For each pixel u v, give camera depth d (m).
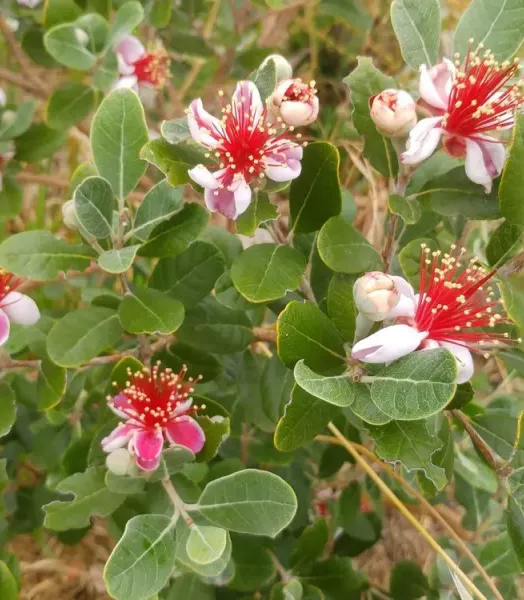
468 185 0.27
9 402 0.29
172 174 0.25
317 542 0.34
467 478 0.39
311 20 0.56
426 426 0.25
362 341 0.22
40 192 0.49
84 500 0.28
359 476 0.43
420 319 0.24
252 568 0.34
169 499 0.27
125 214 0.28
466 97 0.25
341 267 0.26
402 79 0.59
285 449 0.24
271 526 0.25
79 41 0.36
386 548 0.55
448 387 0.21
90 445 0.32
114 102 0.27
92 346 0.28
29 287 0.37
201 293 0.30
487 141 0.26
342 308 0.26
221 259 0.30
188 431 0.28
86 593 0.51
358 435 0.37
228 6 0.51
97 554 0.52
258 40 0.55
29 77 0.45
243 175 0.25
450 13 0.58
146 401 0.27
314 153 0.26
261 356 0.35
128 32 0.36
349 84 0.27
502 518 0.41
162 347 0.32
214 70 0.49
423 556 0.54
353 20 0.52
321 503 0.47
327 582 0.35
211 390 0.36
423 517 0.47
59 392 0.29
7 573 0.29
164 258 0.30
